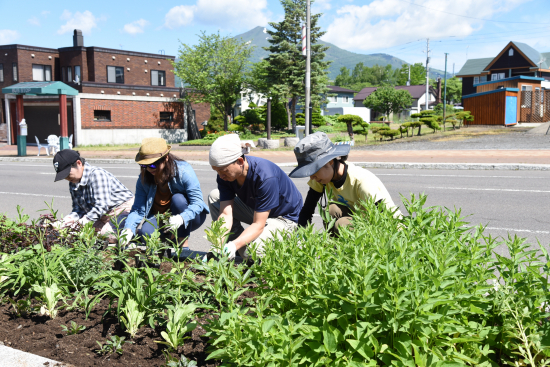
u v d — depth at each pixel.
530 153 14.88
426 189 8.94
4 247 3.27
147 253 2.59
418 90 78.50
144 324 2.29
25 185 10.93
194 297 2.27
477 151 16.30
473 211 6.75
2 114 32.91
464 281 1.87
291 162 15.11
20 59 32.19
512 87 27.47
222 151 2.96
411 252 1.94
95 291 2.73
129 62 35.41
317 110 40.81
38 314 2.52
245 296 2.55
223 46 35.00
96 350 2.11
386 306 1.65
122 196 4.12
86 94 28.22
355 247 1.89
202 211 3.94
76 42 34.53
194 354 2.04
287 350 1.67
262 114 39.84
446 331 1.68
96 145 28.91
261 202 3.18
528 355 1.71
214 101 35.06
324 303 1.83
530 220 6.07
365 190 2.99
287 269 2.06
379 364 1.79
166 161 3.64
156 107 32.31
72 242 3.14
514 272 1.99
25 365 1.96
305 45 19.39
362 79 177.38
